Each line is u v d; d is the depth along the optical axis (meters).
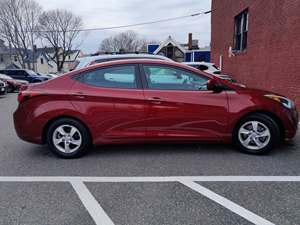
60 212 2.95
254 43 10.59
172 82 4.46
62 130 4.48
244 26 12.41
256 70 10.41
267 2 9.29
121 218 2.82
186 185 3.52
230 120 4.42
